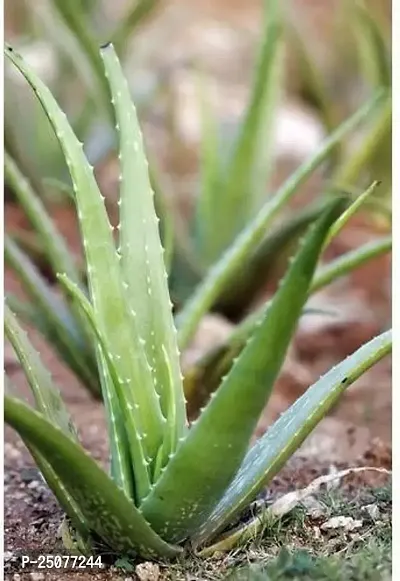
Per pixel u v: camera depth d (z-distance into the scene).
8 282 1.84
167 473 1.02
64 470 0.99
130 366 1.07
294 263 0.92
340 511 1.18
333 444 1.45
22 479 1.31
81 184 1.07
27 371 1.10
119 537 1.05
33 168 2.03
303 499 1.21
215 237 1.83
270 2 1.69
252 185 1.82
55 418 1.10
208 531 1.09
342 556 1.08
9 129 1.92
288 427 1.08
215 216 1.82
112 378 1.04
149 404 1.07
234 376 0.97
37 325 1.46
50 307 1.44
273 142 1.83
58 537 1.15
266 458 1.08
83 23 1.62
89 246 1.07
